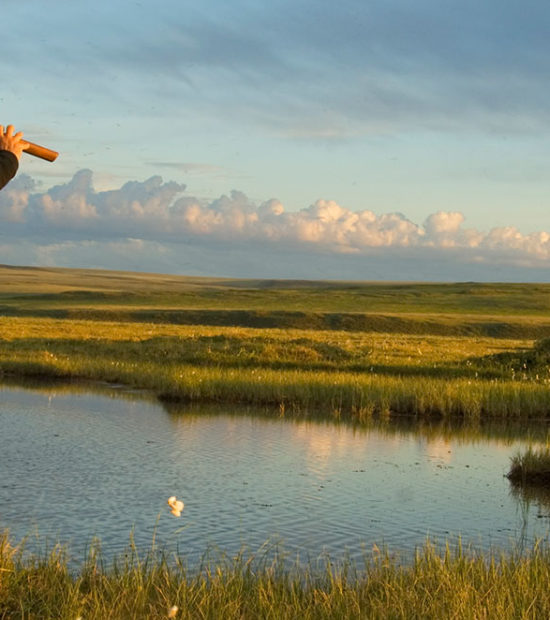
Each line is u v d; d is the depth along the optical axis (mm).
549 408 26453
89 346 42125
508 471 17953
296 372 31781
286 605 8109
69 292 122125
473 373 33688
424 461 18812
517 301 121250
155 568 9508
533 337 78188
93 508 13688
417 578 8797
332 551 11781
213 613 7738
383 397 26516
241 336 42688
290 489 15570
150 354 38469
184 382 28000
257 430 22078
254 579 9281
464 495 15570
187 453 18562
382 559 11055
